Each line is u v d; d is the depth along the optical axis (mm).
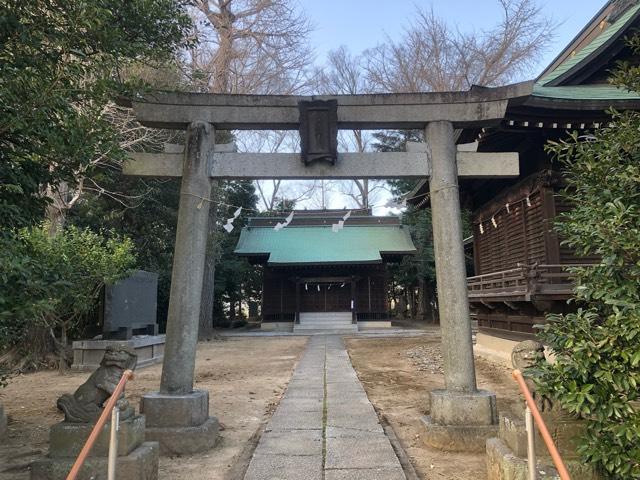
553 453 2812
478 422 5688
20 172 4109
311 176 6500
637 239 3406
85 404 4297
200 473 4891
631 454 3287
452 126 6625
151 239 23922
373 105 6566
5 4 3701
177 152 6664
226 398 8906
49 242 10719
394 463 4969
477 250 15367
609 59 11406
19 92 3621
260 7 22359
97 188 16875
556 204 10031
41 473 4047
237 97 6535
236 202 35438
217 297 34938
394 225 35094
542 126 9258
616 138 3988
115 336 13797
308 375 11477
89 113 4652
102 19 3959
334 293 32375
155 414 5625
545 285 8945
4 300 3340
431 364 13016
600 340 3441
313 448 5516
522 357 4613
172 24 6055
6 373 6621
